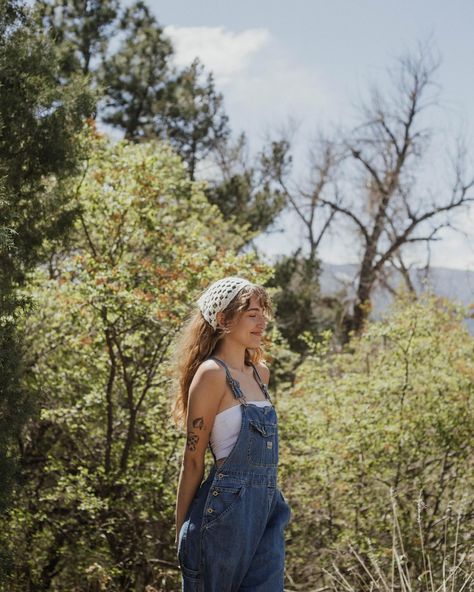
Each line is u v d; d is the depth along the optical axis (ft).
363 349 37.47
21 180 21.45
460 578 15.10
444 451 30.83
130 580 28.91
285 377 41.19
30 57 21.61
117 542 28.53
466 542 26.35
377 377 32.96
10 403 20.12
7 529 25.64
